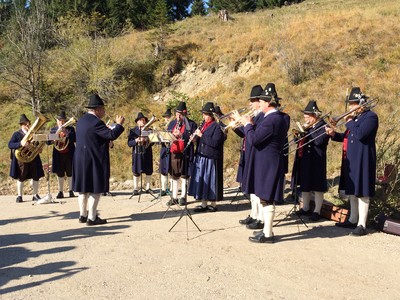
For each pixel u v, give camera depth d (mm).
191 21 28172
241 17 29312
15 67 20922
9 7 28453
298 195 8070
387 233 6207
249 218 6809
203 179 7660
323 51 18422
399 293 4191
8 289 4250
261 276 4566
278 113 5527
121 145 16141
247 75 19656
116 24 29625
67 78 21266
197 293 4145
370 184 6012
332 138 6883
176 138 8273
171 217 7359
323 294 4141
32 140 8789
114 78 21219
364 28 19438
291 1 38375
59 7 30406
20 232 6512
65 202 9414
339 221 6836
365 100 6160
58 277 4559
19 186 9703
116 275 4609
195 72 21250
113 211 8031
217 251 5375
